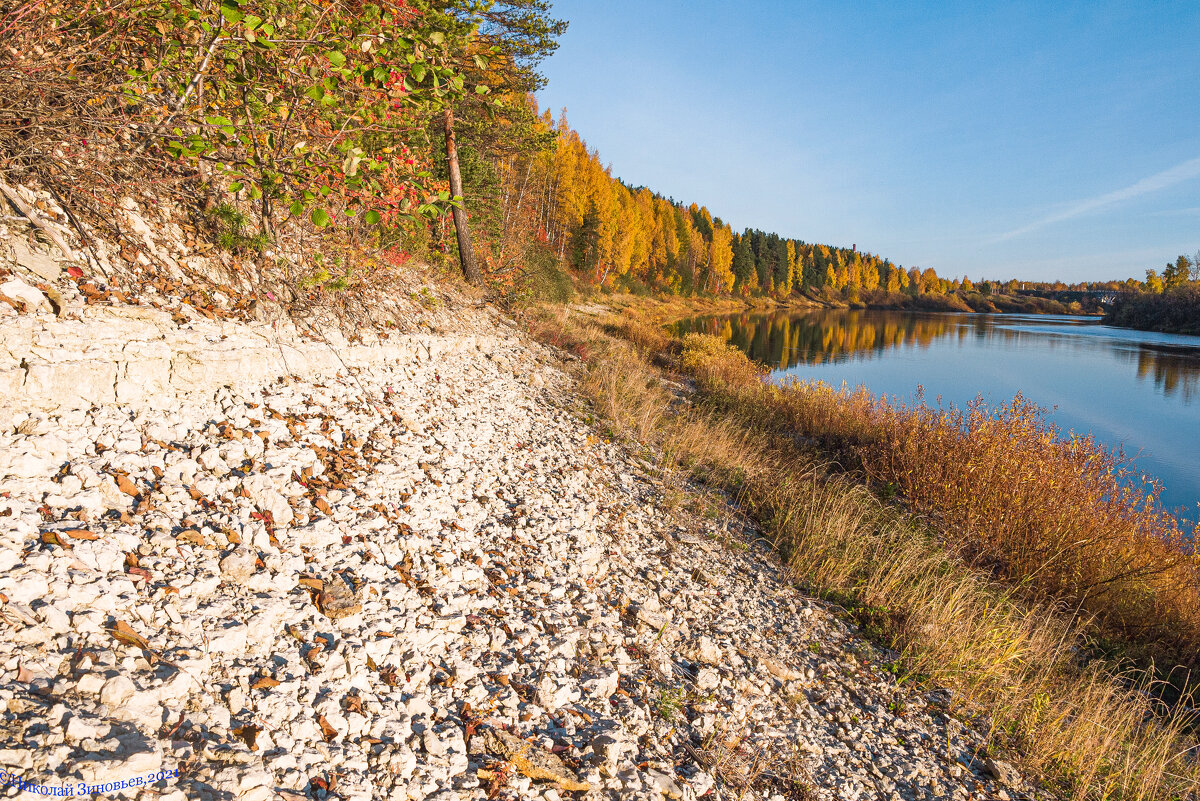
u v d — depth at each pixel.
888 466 9.41
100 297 3.50
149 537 2.56
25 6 3.27
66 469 2.65
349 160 4.01
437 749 2.35
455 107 11.61
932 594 5.65
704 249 87.50
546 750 2.61
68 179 3.72
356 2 4.18
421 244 11.69
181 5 3.46
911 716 4.15
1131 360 34.53
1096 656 5.83
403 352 6.65
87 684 1.83
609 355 15.38
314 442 4.05
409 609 3.05
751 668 4.04
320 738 2.15
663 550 5.31
